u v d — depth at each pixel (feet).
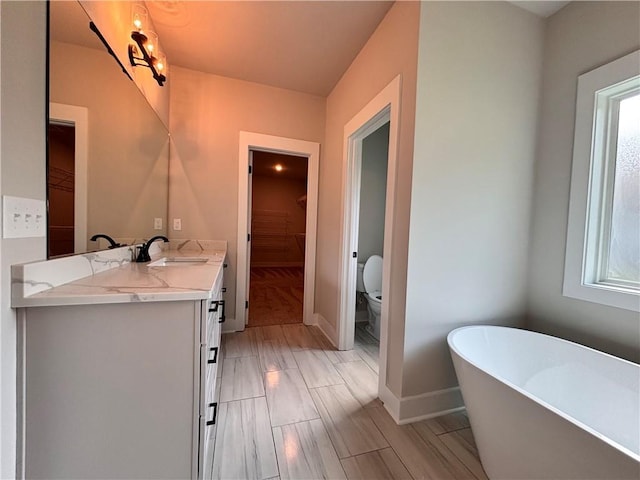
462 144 4.95
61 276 3.11
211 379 3.86
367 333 9.12
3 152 2.29
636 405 3.89
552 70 5.46
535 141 5.62
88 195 3.99
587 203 4.96
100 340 2.77
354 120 6.92
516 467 3.34
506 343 5.15
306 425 4.67
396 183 5.07
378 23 5.78
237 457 3.95
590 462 2.62
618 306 4.50
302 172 22.08
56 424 2.69
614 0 4.58
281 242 24.64
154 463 2.96
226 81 8.23
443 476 3.79
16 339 2.53
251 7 5.46
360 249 9.94
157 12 5.63
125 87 5.13
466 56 4.88
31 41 2.61
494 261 5.39
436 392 5.04
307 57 7.07
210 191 8.25
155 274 4.03
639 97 4.62
